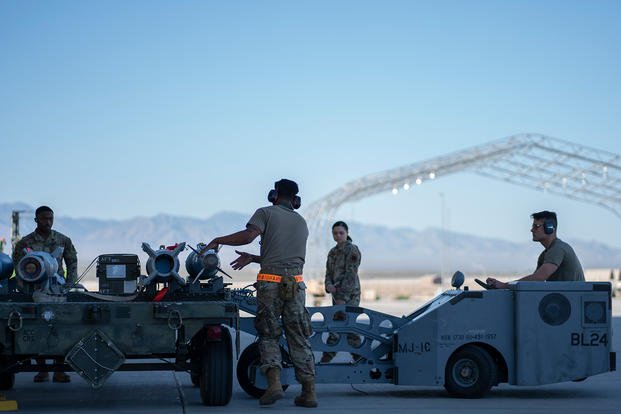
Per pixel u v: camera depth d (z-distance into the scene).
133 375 12.21
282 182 9.30
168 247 9.22
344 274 12.41
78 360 8.38
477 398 9.91
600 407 9.23
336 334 10.89
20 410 8.83
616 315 32.00
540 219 10.62
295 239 9.02
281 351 9.84
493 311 10.01
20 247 10.84
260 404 8.93
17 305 8.31
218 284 9.19
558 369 10.01
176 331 8.58
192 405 9.13
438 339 9.89
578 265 10.63
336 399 9.78
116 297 9.09
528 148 63.06
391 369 10.05
